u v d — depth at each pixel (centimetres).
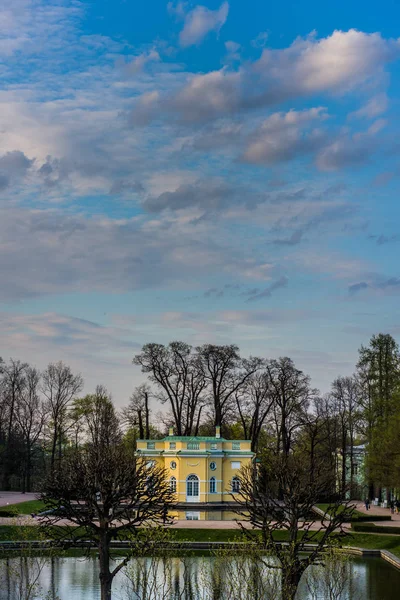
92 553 7812
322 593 6512
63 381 14425
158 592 6444
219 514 11006
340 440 14375
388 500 12169
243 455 12138
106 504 6297
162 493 6625
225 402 13638
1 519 9319
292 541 5872
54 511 6481
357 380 13488
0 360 14575
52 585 6831
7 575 6406
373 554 8400
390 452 10175
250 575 5512
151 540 6266
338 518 6238
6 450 13900
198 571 7250
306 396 13412
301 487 6381
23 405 14375
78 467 6569
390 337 12419
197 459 11944
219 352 13400
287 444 12862
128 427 15400
